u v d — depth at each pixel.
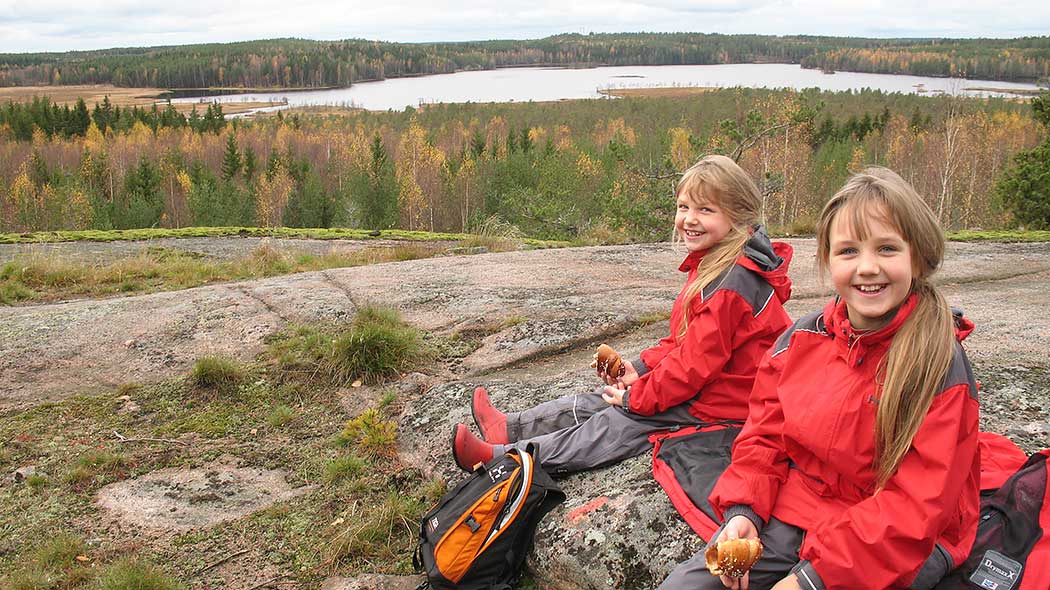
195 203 26.86
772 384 1.39
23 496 2.18
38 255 5.70
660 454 1.69
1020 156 11.93
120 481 2.27
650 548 1.56
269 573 1.82
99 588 1.76
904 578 1.15
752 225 1.71
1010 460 1.50
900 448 1.17
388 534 1.92
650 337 3.24
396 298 3.85
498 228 8.01
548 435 1.88
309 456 2.40
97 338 3.43
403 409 2.58
